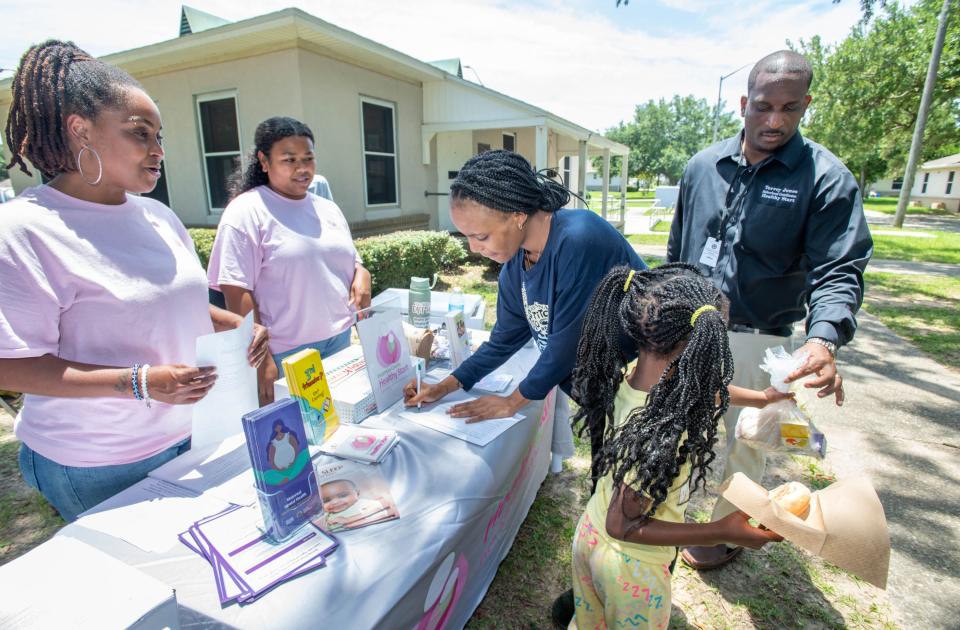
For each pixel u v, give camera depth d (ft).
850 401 12.61
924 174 129.49
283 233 6.94
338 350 7.74
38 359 3.65
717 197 6.43
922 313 20.61
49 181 4.07
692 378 3.73
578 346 4.66
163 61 23.38
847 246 5.36
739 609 6.43
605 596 4.33
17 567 2.42
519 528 7.63
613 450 3.97
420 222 29.89
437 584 3.71
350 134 24.04
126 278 4.07
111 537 3.47
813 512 3.56
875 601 6.61
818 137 79.66
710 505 8.48
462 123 28.50
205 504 3.85
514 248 4.87
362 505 3.90
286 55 20.97
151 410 4.34
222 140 23.88
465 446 4.83
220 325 5.42
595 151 56.34
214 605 2.93
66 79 3.62
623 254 5.01
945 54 56.75
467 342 7.20
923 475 9.46
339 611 2.96
